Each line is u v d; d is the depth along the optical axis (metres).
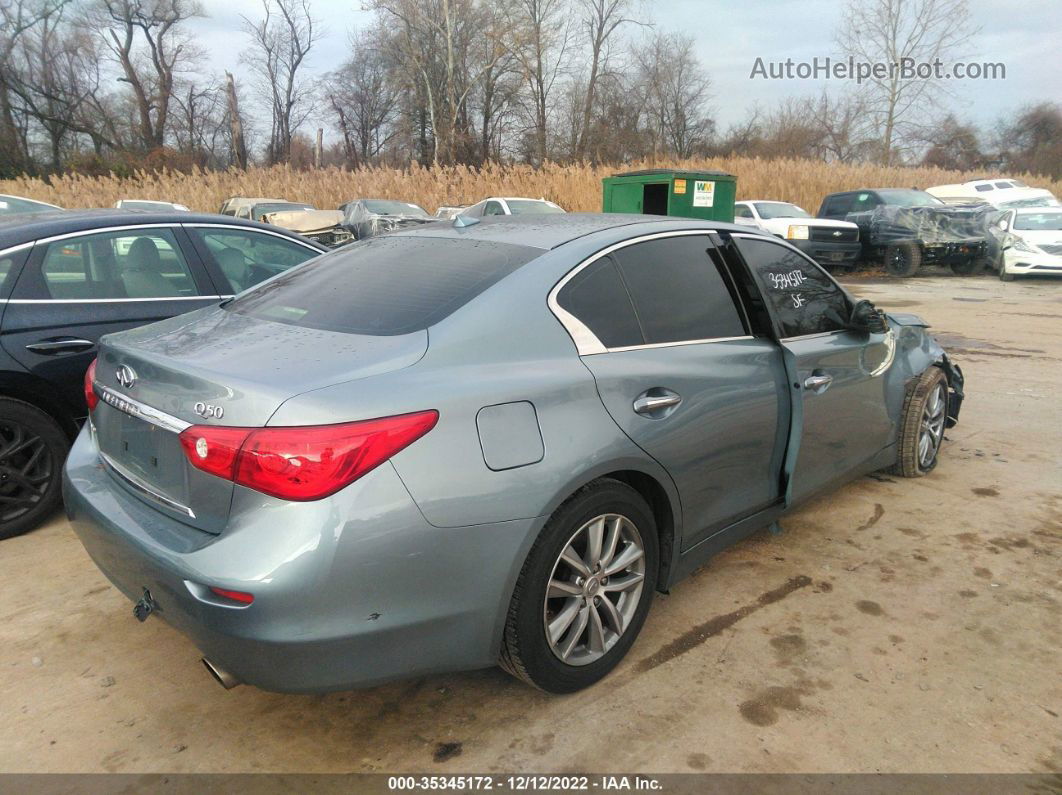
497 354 2.41
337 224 15.37
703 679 2.74
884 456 4.32
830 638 3.00
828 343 3.62
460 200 23.83
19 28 40.50
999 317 11.23
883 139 33.47
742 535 3.34
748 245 3.47
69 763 2.35
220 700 2.66
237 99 48.16
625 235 2.99
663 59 41.94
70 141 43.56
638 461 2.62
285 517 2.02
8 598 3.30
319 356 2.30
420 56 36.88
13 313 3.77
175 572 2.12
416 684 2.75
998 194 23.02
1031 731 2.47
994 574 3.51
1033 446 5.30
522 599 2.37
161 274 4.34
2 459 3.78
